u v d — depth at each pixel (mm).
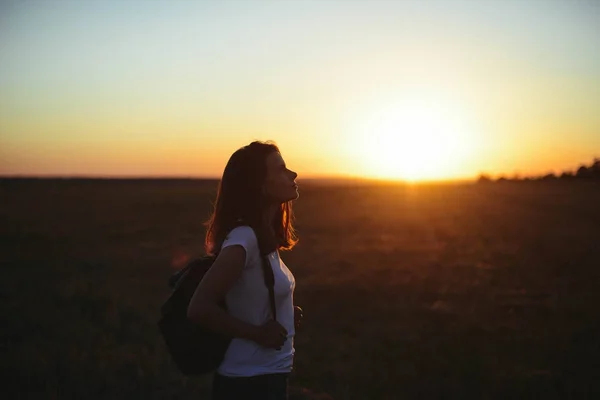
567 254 18297
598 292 12555
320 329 9883
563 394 6500
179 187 99812
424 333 9406
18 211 41719
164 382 6152
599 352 8055
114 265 17359
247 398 2594
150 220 36250
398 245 22422
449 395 6539
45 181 115000
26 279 14094
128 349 7770
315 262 17844
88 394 5793
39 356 7020
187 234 28109
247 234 2561
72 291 11852
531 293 12539
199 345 2598
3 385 6039
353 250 20797
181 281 2660
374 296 12531
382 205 52156
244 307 2586
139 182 137625
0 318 9258
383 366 7645
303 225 31766
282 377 2668
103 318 9695
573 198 45750
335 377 7117
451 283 13836
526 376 7035
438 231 27797
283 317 2670
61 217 37594
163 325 2660
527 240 22734
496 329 9555
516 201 47312
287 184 2703
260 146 2732
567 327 9578
